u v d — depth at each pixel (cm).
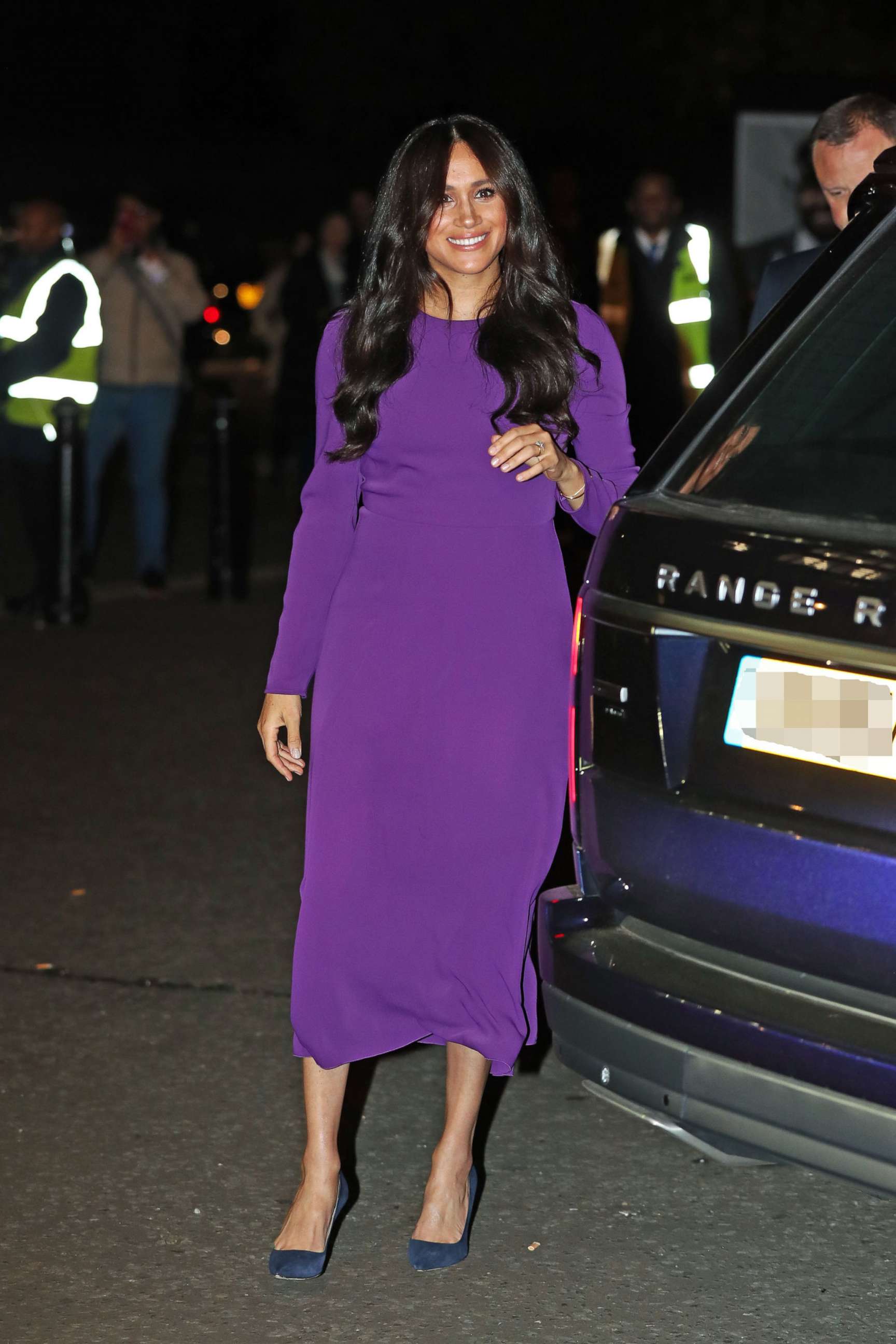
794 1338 385
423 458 392
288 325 1528
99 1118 486
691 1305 397
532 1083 515
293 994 408
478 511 394
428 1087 510
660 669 359
